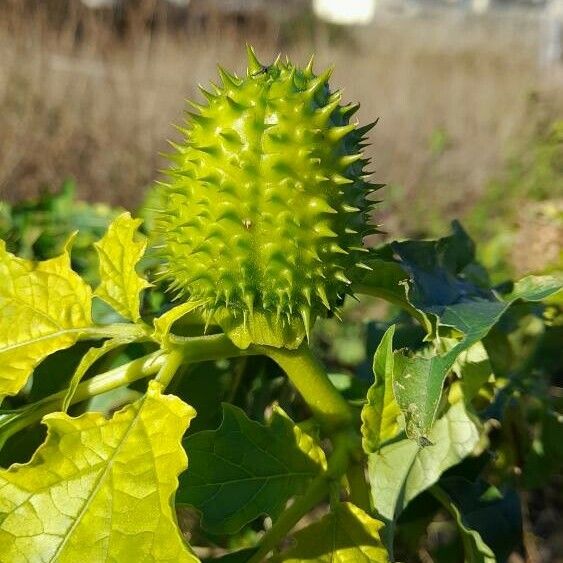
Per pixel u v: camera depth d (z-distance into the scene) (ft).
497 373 0.40
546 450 0.45
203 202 0.28
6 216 0.56
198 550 0.46
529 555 0.57
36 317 0.28
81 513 0.23
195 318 0.31
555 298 0.37
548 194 1.37
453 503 0.33
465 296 0.34
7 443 0.32
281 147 0.27
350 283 0.29
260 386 0.41
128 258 0.28
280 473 0.28
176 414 0.25
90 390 0.28
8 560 0.23
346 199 0.28
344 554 0.27
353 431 0.30
